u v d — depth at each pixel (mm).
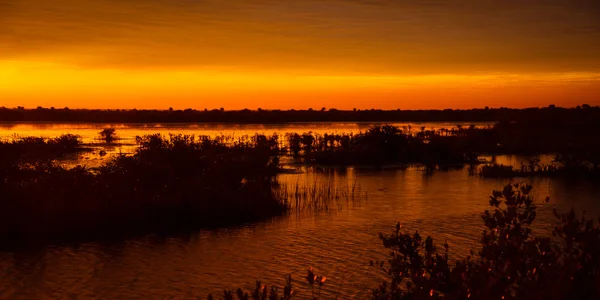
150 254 17688
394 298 8188
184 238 19531
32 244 18531
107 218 20875
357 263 16609
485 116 164625
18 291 14430
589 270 7047
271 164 30562
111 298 13984
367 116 168750
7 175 22391
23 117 146375
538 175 35531
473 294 6902
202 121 143000
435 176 35938
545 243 7445
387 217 22922
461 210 24344
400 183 32656
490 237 7953
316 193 28219
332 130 91875
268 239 19438
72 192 21859
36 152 37969
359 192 29031
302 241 19109
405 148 45156
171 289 14609
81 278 15453
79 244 18641
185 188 23250
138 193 22453
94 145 54719
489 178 34781
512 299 6855
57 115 146250
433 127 101062
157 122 140000
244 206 23078
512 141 53594
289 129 96062
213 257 17359
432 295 7301
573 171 35719
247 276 15602
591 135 58531
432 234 19938
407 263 8461
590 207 24531
